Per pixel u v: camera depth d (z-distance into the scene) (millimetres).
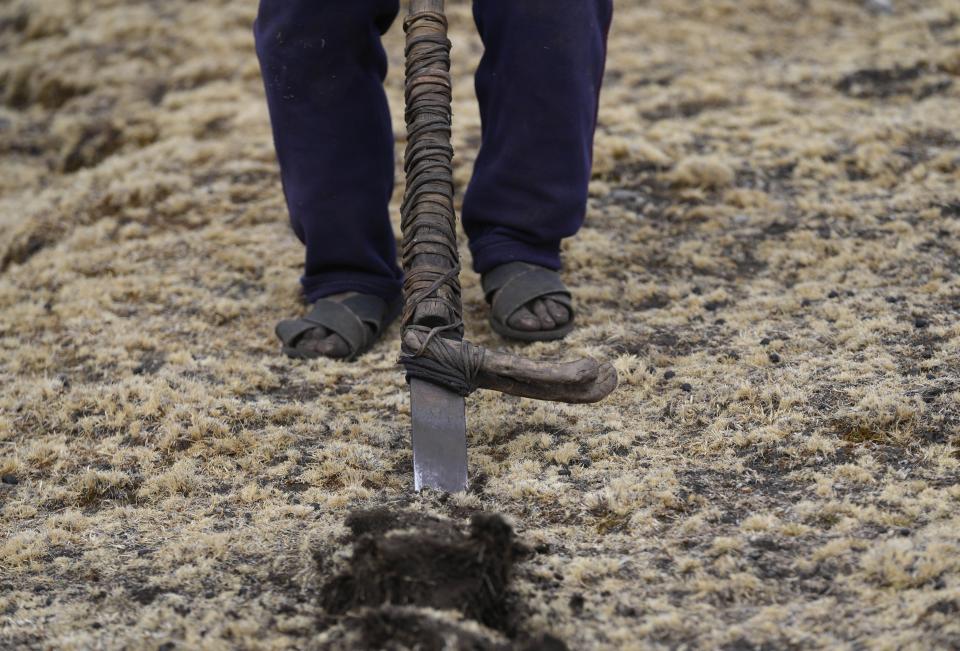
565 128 3104
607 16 3176
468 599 1945
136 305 3676
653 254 3809
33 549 2381
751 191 4148
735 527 2273
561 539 2295
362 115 3148
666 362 3078
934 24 5719
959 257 3518
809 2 6102
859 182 4148
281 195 4375
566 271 3719
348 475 2627
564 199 3203
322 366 3242
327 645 1948
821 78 5145
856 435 2572
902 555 2082
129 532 2453
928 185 4035
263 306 3646
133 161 4770
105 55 6043
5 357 3396
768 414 2711
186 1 6449
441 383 2543
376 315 3322
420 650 1778
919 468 2414
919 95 4953
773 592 2055
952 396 2645
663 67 5383
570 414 2842
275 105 3143
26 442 2924
